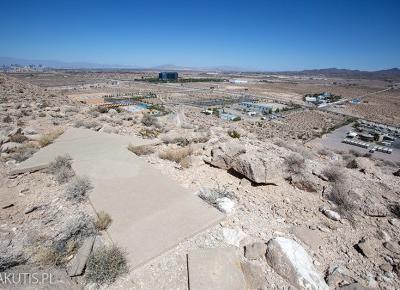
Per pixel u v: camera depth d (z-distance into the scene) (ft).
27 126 33.81
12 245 11.70
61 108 51.60
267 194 18.65
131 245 11.76
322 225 15.29
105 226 13.04
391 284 11.15
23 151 22.82
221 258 11.32
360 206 17.35
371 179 23.39
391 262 12.48
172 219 13.82
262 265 11.54
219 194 17.58
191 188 18.49
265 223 15.02
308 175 20.86
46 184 17.54
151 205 15.02
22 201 15.39
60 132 29.89
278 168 20.80
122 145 25.49
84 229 12.69
